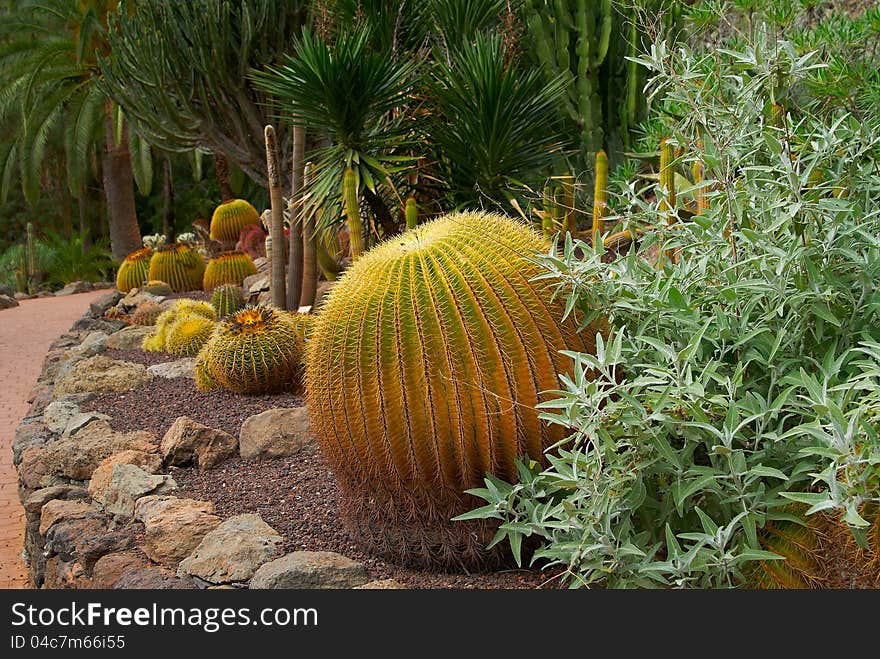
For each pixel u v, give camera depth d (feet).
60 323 40.57
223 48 26.16
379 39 19.31
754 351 7.00
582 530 6.80
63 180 75.61
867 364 6.29
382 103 16.57
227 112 27.81
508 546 8.02
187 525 9.82
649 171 16.61
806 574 6.50
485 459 7.65
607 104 19.04
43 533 11.55
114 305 32.60
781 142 7.50
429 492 7.88
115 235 61.05
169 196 72.43
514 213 17.28
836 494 5.57
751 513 6.35
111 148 59.16
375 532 8.41
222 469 12.14
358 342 7.79
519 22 19.22
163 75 26.35
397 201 18.26
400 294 7.70
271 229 21.17
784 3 11.57
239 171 62.23
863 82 10.12
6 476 18.19
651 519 7.22
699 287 7.61
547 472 6.93
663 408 6.66
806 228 7.01
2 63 51.70
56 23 52.29
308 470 11.64
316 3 21.99
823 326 7.14
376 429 7.84
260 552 8.79
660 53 7.76
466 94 16.28
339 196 17.12
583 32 18.24
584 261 7.68
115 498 11.45
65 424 15.72
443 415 7.60
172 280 34.04
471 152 16.78
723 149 7.36
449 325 7.55
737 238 7.44
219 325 16.66
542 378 7.59
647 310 7.43
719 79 7.66
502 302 7.60
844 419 5.69
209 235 43.73
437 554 8.12
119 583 9.01
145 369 19.35
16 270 63.05
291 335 16.29
